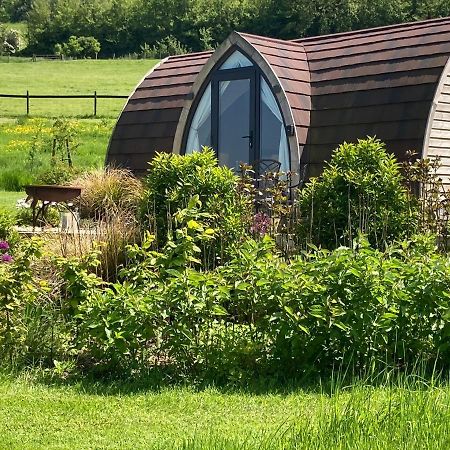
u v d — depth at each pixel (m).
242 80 14.84
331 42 15.65
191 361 6.95
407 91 13.40
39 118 42.69
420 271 6.88
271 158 14.50
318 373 6.81
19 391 6.42
